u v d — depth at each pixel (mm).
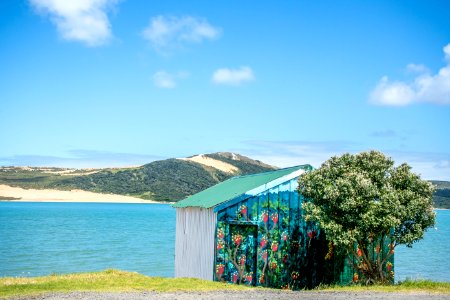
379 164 19812
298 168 22781
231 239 21438
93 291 15641
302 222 22516
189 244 24812
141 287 16750
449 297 15312
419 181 19469
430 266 42969
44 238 66688
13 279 19266
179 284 17797
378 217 18688
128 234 76875
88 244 59500
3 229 82500
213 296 15000
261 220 21922
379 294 16031
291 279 21953
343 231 19047
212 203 22188
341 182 19062
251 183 24375
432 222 19172
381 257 22641
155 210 187125
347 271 22750
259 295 15508
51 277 19828
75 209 178125
